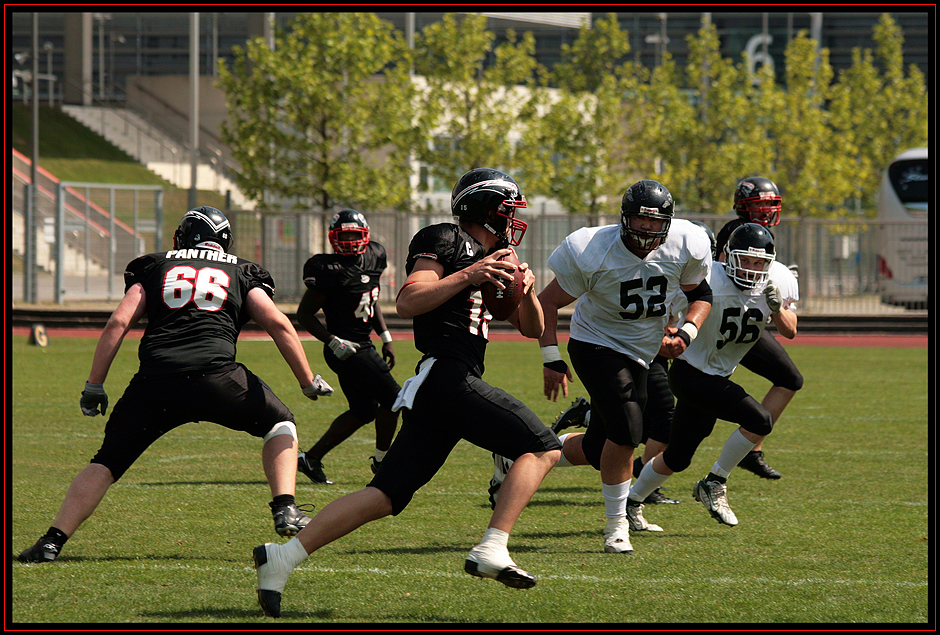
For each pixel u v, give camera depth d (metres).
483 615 15.73
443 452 15.98
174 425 18.45
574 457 22.73
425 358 15.76
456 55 110.69
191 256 18.81
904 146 145.50
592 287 19.75
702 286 20.42
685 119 123.94
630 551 19.73
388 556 19.28
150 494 24.97
